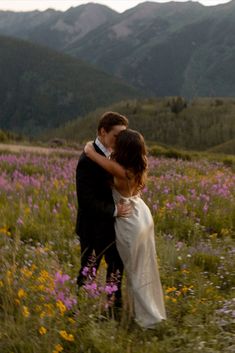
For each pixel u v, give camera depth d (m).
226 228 11.09
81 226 5.68
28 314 4.82
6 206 10.79
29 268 6.59
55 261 6.55
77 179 5.45
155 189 13.51
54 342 4.51
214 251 8.71
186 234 10.48
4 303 5.20
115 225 5.46
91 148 5.49
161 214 11.09
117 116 5.53
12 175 17.56
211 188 14.34
